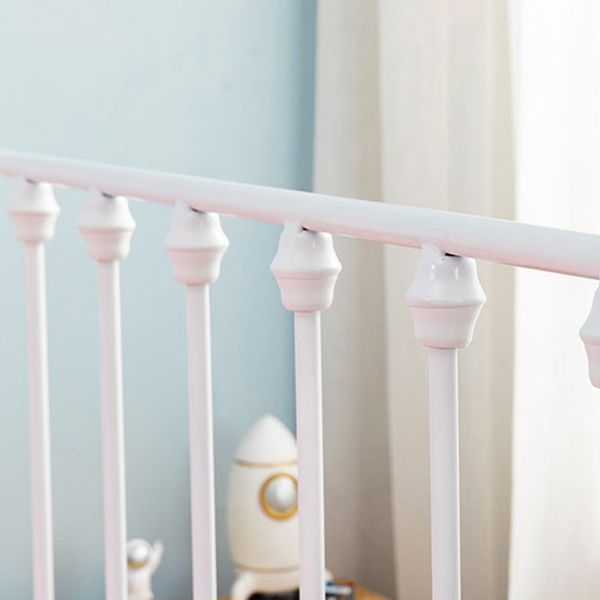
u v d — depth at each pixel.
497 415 2.30
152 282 2.43
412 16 2.33
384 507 2.62
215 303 2.50
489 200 2.24
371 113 2.52
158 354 2.45
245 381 2.55
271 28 2.52
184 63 2.43
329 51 2.51
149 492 2.45
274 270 0.95
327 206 0.91
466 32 2.23
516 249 0.76
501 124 2.24
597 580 2.08
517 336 2.07
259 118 2.52
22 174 1.33
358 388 2.58
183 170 2.44
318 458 0.96
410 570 2.44
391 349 2.42
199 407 1.09
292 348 2.60
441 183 2.30
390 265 2.40
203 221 1.07
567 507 2.06
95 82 2.34
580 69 1.99
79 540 2.39
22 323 2.30
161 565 2.47
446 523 0.83
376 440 2.60
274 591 2.33
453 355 0.83
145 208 2.41
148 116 2.40
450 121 2.26
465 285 0.82
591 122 1.99
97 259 1.23
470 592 2.30
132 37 2.37
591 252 0.71
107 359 1.24
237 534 2.34
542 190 2.04
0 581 2.32
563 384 2.04
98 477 2.41
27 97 2.28
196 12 2.44
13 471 2.32
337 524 2.59
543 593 2.08
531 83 2.05
